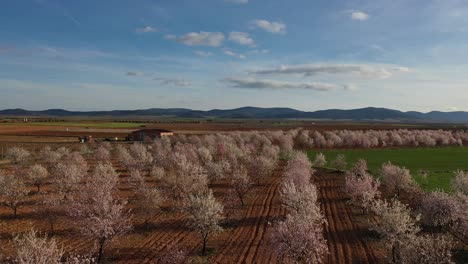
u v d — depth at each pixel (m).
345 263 34.84
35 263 26.64
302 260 32.50
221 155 106.38
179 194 57.69
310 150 136.38
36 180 64.00
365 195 49.66
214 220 37.91
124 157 92.50
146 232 42.94
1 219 47.22
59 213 47.88
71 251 37.31
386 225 34.78
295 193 44.56
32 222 46.19
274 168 87.31
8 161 95.00
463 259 35.22
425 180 72.88
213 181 72.00
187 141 140.38
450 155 119.56
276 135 158.75
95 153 108.81
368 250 37.84
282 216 49.44
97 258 35.44
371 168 90.44
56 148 125.44
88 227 35.69
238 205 54.91
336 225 45.88
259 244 39.34
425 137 159.88
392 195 59.91
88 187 49.72
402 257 27.53
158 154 91.06
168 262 33.19
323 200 58.44
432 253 26.20
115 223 39.00
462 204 40.69
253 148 114.94
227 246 38.84
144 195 47.19
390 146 152.75
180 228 44.59
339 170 85.62
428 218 41.84
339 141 150.25
